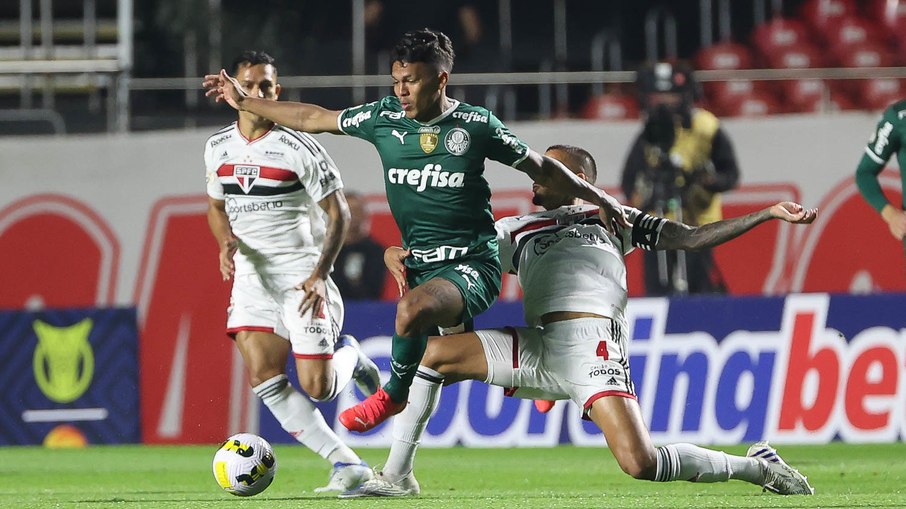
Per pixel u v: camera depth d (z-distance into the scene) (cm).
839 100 5162
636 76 4147
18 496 2161
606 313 1844
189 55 5153
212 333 3981
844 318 3425
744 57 5341
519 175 4206
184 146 4247
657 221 1900
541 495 2069
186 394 3816
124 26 5028
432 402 1958
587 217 1930
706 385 3422
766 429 3409
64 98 5138
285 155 2222
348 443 3469
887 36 5419
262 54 2253
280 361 2252
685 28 5584
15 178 4253
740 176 4209
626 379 1831
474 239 1842
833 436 3409
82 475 2811
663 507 1747
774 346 3425
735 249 4138
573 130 4231
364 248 4191
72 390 3709
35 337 3712
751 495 1975
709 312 3434
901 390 3412
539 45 5544
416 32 1753
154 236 4222
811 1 5475
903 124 2736
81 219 4244
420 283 1873
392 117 1820
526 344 1891
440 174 1800
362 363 2428
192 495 2141
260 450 1927
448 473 2755
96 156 4250
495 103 4844
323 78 4241
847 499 1873
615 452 1784
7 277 4225
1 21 5247
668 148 4028
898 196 4181
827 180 4197
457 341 1917
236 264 2303
